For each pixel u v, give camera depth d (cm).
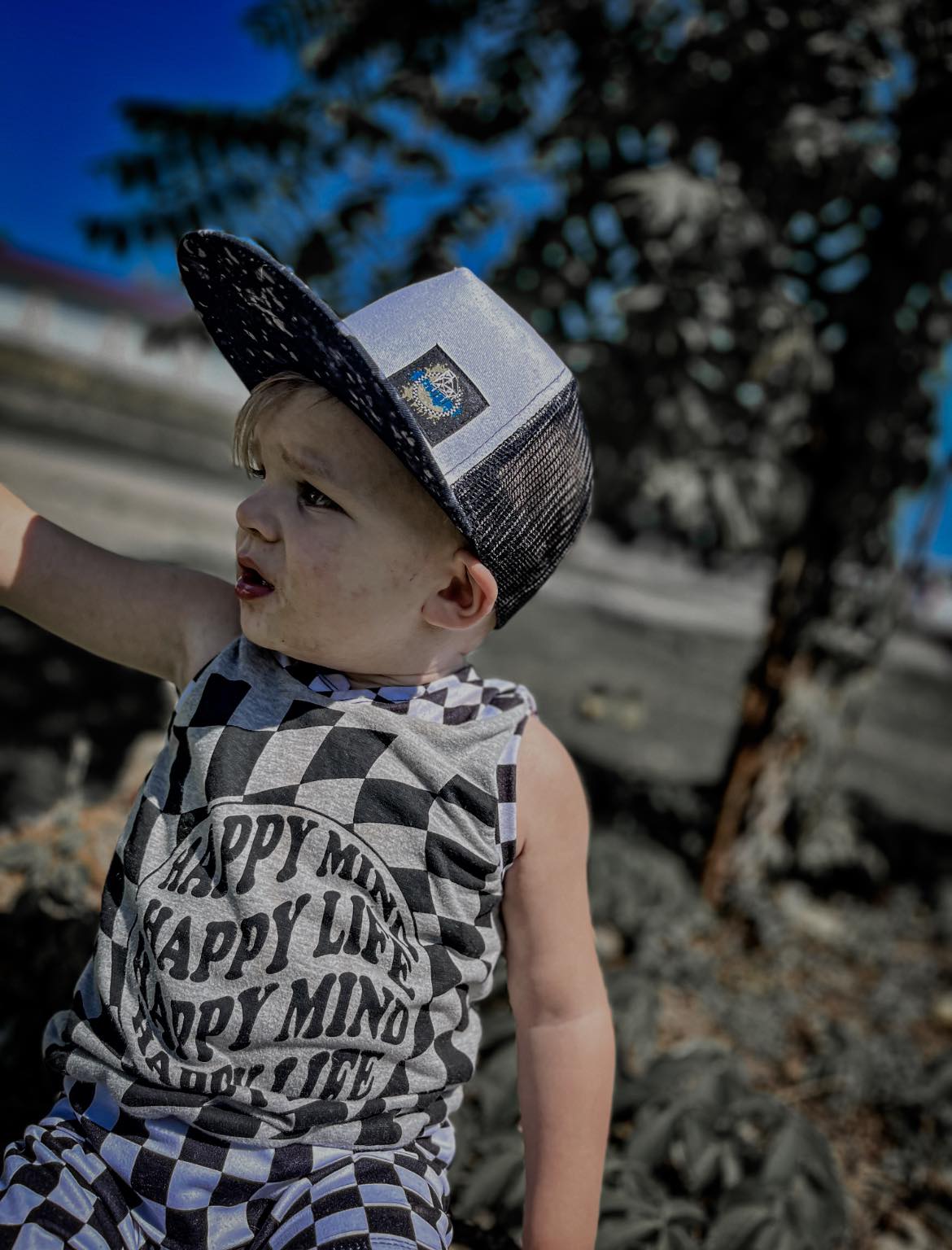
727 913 382
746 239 285
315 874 92
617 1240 134
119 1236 90
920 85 296
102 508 853
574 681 802
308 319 82
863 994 346
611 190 267
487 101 342
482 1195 141
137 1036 92
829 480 363
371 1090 94
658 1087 167
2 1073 147
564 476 96
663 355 295
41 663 532
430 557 90
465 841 94
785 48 283
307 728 94
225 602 109
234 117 315
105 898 97
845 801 563
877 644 376
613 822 452
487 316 93
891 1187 232
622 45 317
